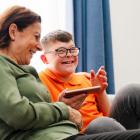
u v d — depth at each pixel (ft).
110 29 9.55
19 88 4.24
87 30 9.18
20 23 4.59
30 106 3.89
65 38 6.36
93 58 9.08
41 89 4.46
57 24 8.93
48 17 8.84
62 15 8.94
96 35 9.14
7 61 4.35
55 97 6.05
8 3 8.18
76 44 9.05
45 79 6.24
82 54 9.10
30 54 4.69
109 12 9.57
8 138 4.01
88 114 6.29
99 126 4.56
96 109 6.51
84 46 9.16
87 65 9.10
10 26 4.58
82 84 6.45
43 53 6.55
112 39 10.54
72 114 4.41
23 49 4.60
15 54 4.60
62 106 4.23
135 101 5.87
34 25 4.67
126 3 10.85
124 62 10.76
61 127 4.06
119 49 10.72
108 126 4.56
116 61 10.67
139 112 5.84
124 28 10.80
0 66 4.15
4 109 3.81
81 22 9.11
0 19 4.65
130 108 5.89
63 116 4.18
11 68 4.31
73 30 9.02
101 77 6.17
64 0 8.95
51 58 6.33
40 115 3.92
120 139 3.62
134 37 10.87
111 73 9.38
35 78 4.67
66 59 6.28
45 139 3.81
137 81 10.84
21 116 3.78
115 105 6.02
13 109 3.77
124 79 10.75
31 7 8.60
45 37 6.49
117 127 4.60
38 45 4.73
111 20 10.63
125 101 5.92
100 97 6.51
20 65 4.60
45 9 8.81
